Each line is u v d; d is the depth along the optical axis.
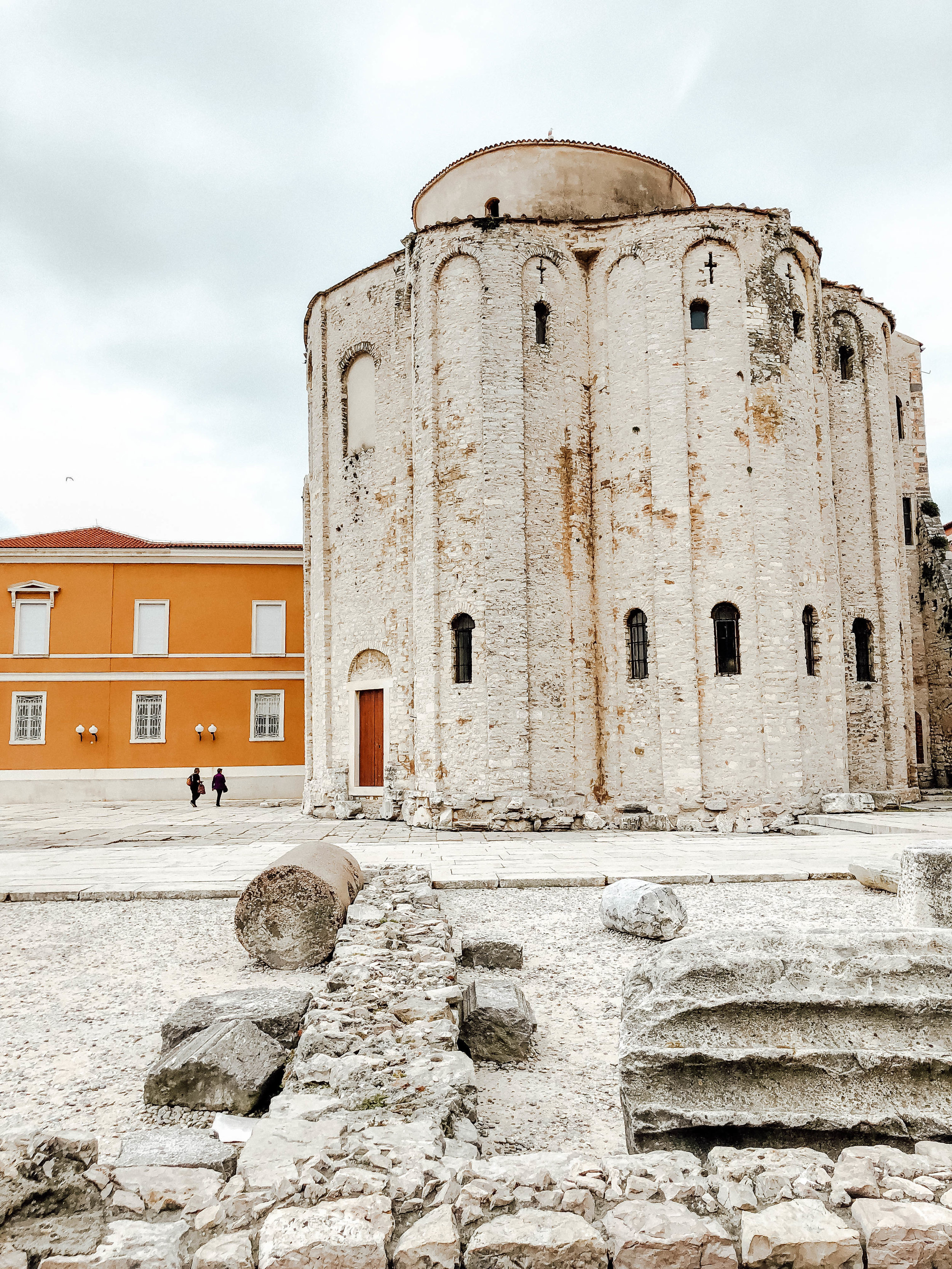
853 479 27.66
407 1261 3.36
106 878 14.27
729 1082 4.57
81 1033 7.10
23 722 37.69
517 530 23.55
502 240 24.45
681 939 5.43
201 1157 4.20
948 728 30.78
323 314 29.70
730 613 22.75
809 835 20.28
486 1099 5.88
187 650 38.28
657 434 23.36
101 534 41.88
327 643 28.52
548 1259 3.41
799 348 24.33
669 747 22.36
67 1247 3.47
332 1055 5.38
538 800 22.75
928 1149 4.05
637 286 24.20
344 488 28.16
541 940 10.07
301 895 9.15
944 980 4.81
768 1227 3.50
